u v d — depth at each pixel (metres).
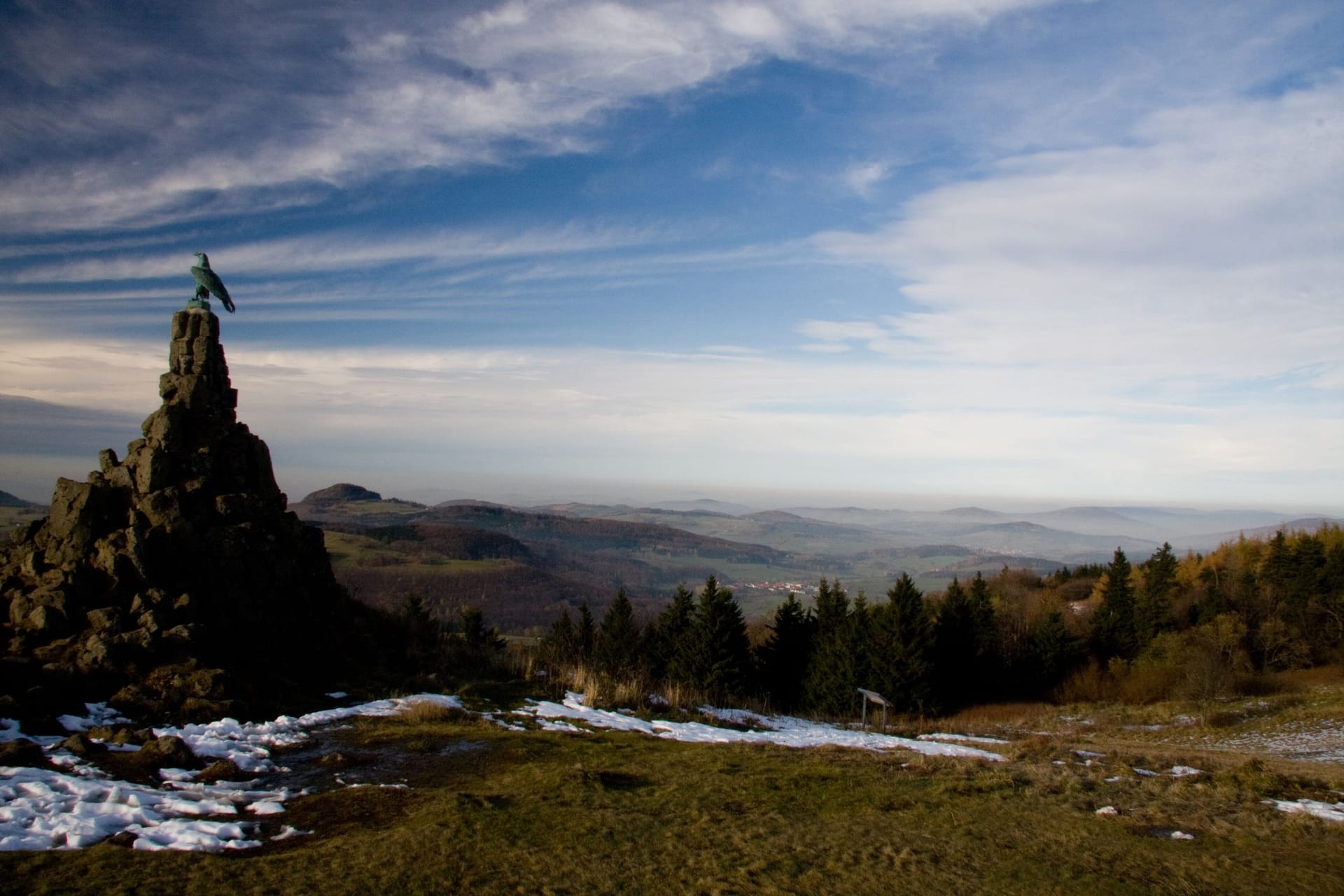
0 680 14.11
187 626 16.70
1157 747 31.39
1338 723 33.31
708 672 35.19
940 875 10.17
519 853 10.06
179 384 20.80
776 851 10.80
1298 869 10.57
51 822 9.62
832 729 26.84
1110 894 9.72
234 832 10.00
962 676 46.97
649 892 9.27
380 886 8.80
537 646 40.75
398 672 22.25
